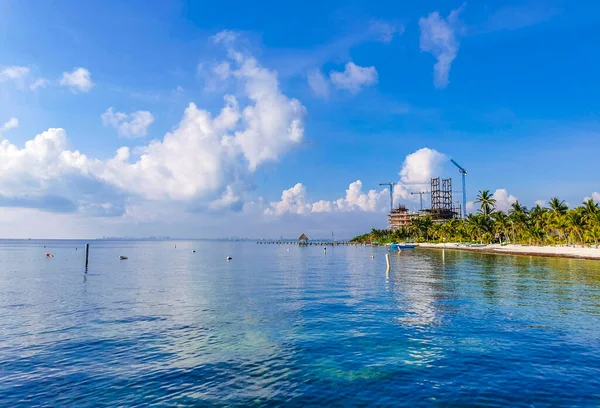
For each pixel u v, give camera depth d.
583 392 12.76
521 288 37.44
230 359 16.19
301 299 31.30
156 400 12.32
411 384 13.44
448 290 36.47
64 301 30.52
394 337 19.45
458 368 15.00
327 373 14.52
